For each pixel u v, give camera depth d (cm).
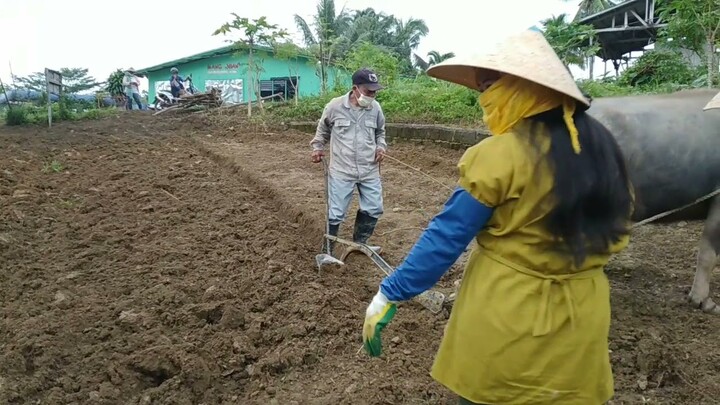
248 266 593
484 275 237
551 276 228
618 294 528
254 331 459
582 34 1430
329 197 616
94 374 407
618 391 393
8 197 832
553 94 224
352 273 584
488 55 232
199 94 2023
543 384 231
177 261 610
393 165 1127
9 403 371
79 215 780
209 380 403
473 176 222
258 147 1349
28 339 440
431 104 1431
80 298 519
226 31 1759
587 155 221
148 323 470
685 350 438
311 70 3069
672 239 670
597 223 224
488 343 233
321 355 434
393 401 379
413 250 234
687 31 1100
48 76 1648
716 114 485
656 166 480
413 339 454
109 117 1850
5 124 1680
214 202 848
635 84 1405
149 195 873
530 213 221
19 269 586
